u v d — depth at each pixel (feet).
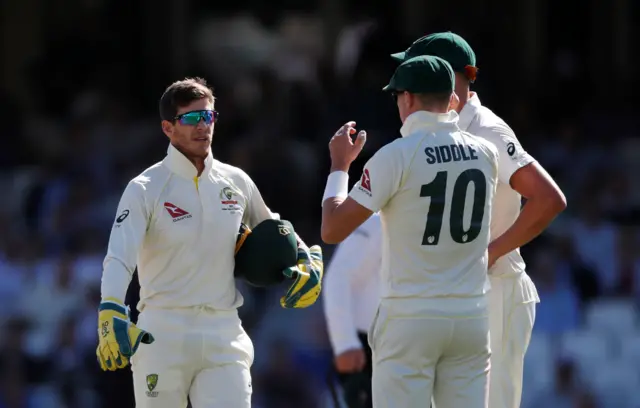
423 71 57.16
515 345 63.41
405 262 56.85
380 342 57.72
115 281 56.49
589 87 166.40
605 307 124.47
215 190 60.13
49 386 124.88
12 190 149.79
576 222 136.56
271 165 147.13
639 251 129.80
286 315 123.44
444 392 57.82
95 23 176.14
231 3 185.37
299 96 160.86
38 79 170.50
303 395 119.03
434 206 56.44
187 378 59.67
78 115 165.37
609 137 154.71
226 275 60.29
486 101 159.63
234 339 60.34
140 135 163.73
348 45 174.19
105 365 55.77
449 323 56.49
